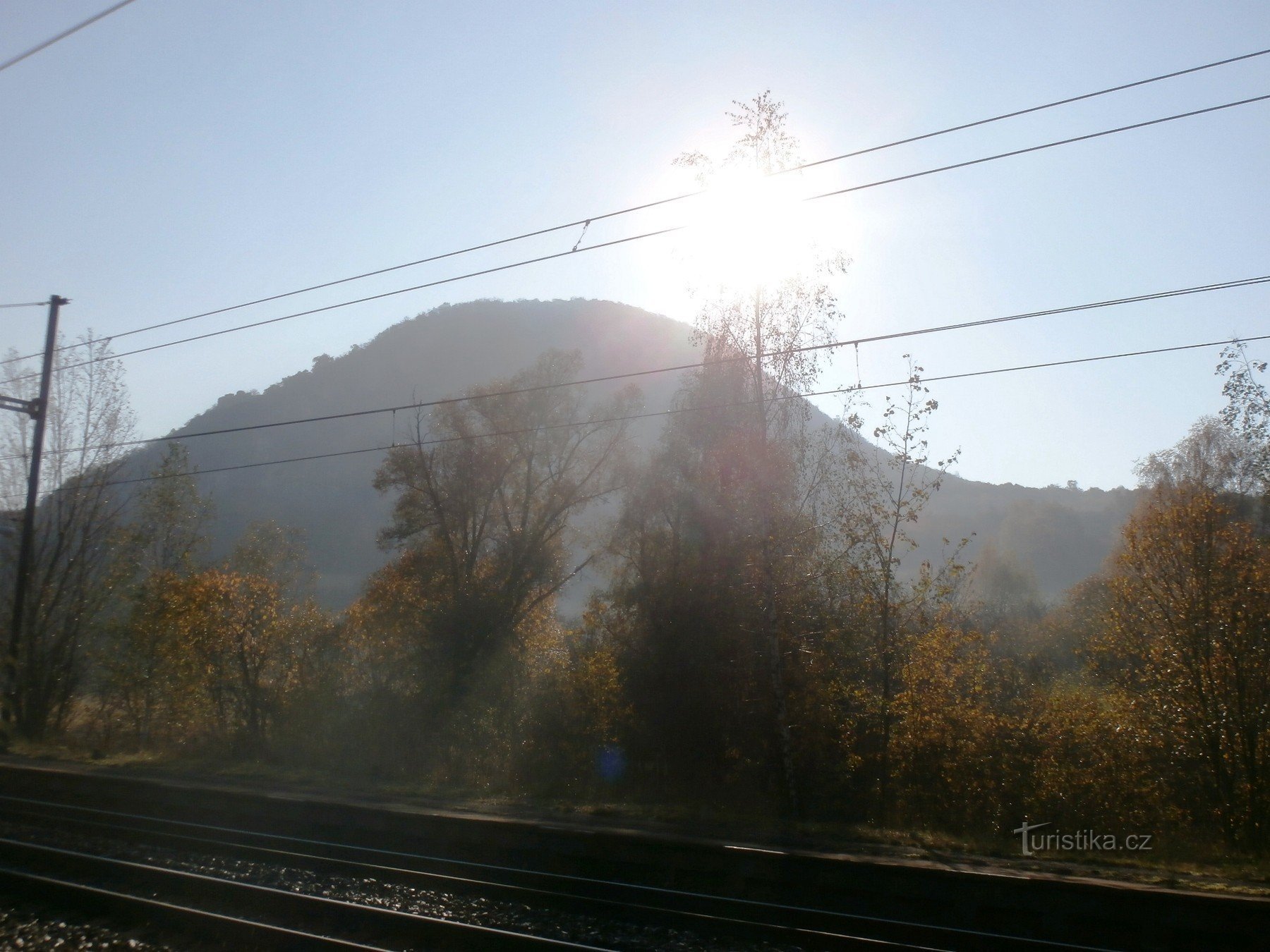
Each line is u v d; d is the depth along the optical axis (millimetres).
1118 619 18188
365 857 13469
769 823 15602
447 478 31109
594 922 10297
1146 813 16047
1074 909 10570
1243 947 9820
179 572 32031
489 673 29078
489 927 10164
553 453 31625
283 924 10070
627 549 25859
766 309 19719
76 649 30609
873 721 18656
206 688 27906
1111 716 17344
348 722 28078
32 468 26250
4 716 25828
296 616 29375
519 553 30641
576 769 23234
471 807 16625
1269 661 16203
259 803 17047
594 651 25641
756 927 9805
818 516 19547
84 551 30938
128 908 10203
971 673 18422
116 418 32000
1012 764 16984
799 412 19672
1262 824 15469
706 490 23078
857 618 19203
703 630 22609
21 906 10562
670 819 15797
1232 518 17688
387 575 30969
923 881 11305
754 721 20562
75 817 16344
